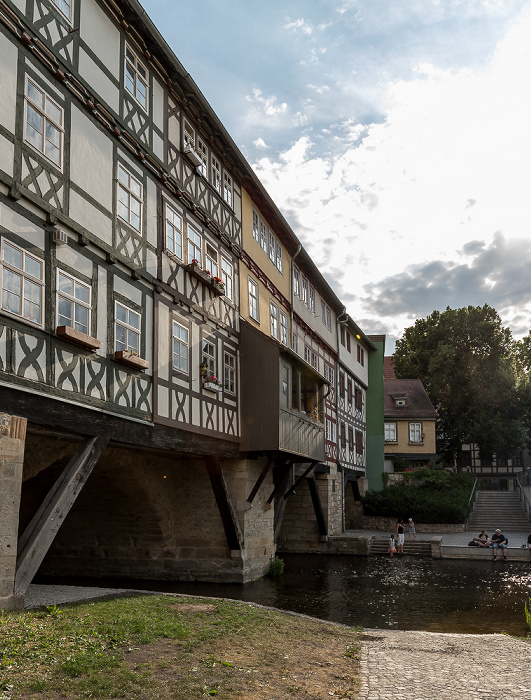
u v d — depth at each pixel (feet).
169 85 44.86
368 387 123.85
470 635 32.12
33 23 29.55
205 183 50.96
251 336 55.93
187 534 54.80
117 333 35.76
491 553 79.51
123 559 55.77
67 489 30.45
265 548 59.88
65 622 24.14
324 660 23.53
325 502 87.56
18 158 27.71
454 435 161.17
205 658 21.81
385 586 56.80
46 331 28.86
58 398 29.30
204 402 47.50
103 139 35.60
